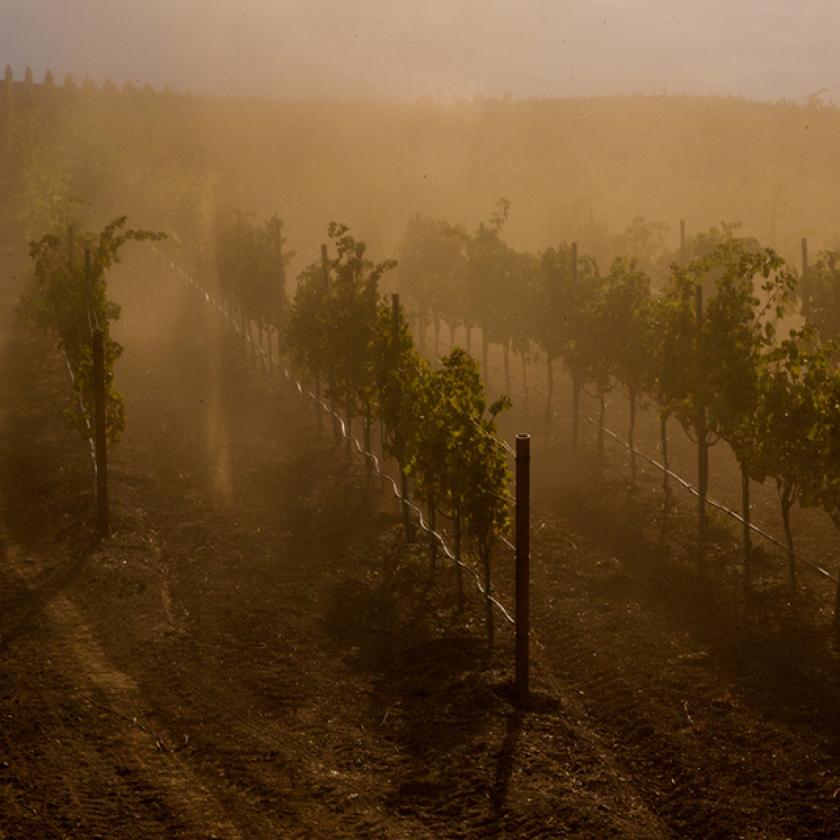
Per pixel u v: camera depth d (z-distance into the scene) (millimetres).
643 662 17656
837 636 18766
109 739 14617
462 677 16984
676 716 15523
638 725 15375
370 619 19750
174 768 13844
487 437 18203
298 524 25547
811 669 17281
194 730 14992
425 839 12117
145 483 28062
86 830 12164
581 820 12523
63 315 26516
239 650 18078
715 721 15328
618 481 29312
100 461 23469
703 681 16766
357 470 30047
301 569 22469
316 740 14719
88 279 26766
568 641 18719
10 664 16938
